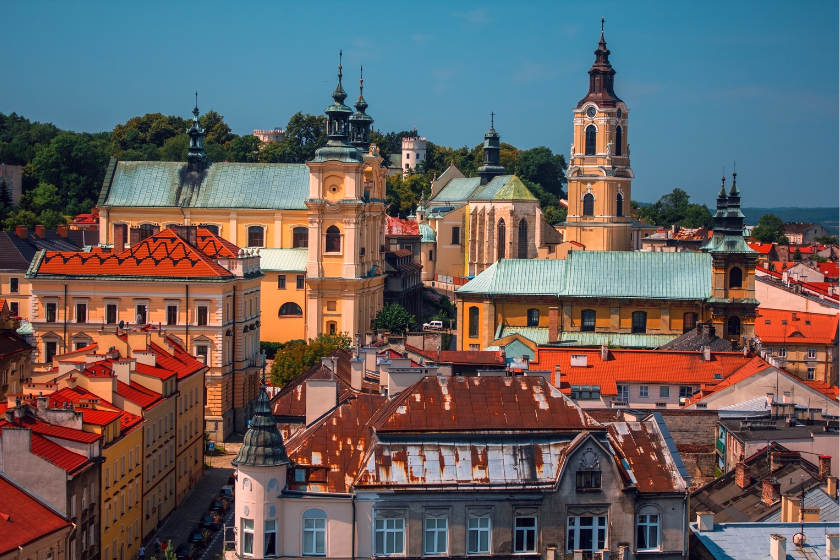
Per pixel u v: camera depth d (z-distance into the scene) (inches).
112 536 3870.6
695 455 4466.0
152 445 4471.0
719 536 2984.7
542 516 2773.1
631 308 7253.9
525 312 7381.9
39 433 3545.8
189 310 6309.1
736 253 7081.7
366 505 2753.4
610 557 2775.6
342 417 2989.7
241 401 6545.3
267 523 2755.9
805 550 2906.0
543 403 2888.8
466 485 2763.3
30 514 3208.7
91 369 4311.0
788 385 5009.8
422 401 2866.6
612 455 2787.9
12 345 5315.0
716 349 6304.1
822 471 3597.4
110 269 6358.3
